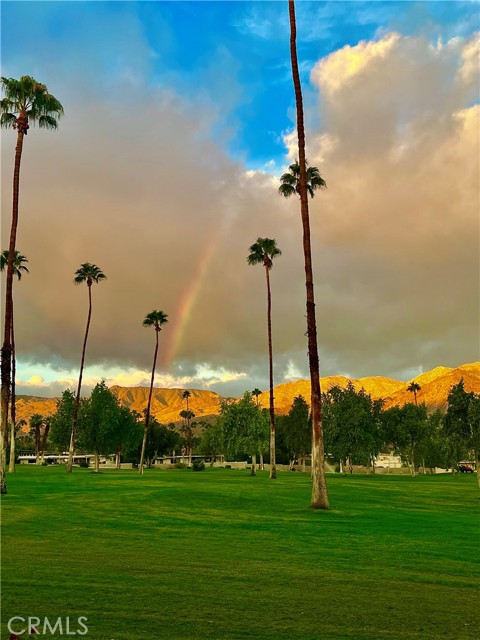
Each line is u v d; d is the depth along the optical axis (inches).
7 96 1461.6
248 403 3206.2
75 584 432.1
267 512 1050.1
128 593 410.0
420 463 4392.2
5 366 1385.3
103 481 1985.7
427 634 335.0
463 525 919.0
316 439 1135.6
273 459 2475.4
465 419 1888.5
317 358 1165.7
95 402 3267.7
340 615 370.9
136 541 668.7
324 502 1110.4
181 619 352.2
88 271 3016.7
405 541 720.3
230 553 598.2
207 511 1051.3
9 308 1401.3
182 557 563.5
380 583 472.4
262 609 380.2
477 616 374.6
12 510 993.5
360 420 3304.6
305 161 1247.5
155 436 4990.2
